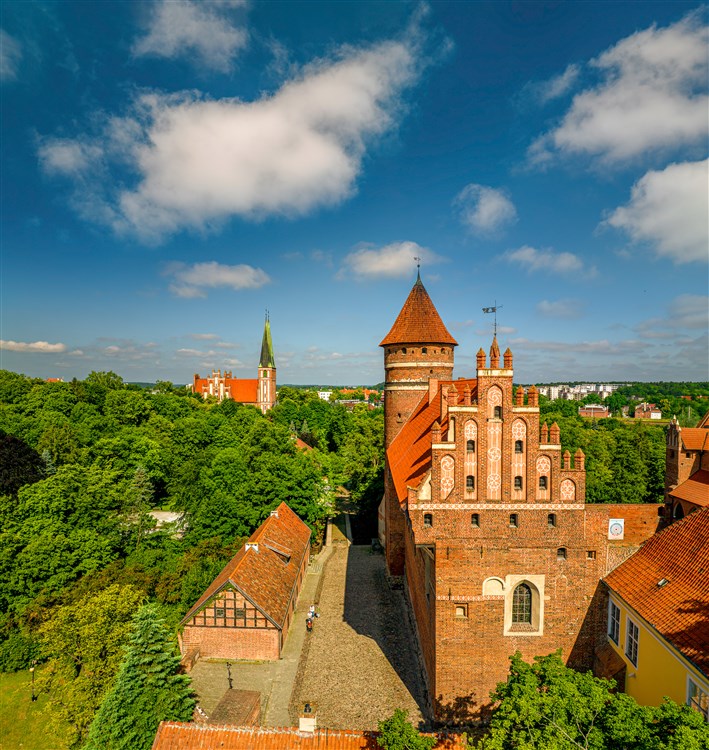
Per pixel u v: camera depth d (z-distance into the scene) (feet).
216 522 155.74
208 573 125.80
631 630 76.07
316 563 160.66
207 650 106.22
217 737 63.77
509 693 54.39
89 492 155.12
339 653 106.93
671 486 163.02
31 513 146.20
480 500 82.33
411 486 93.45
